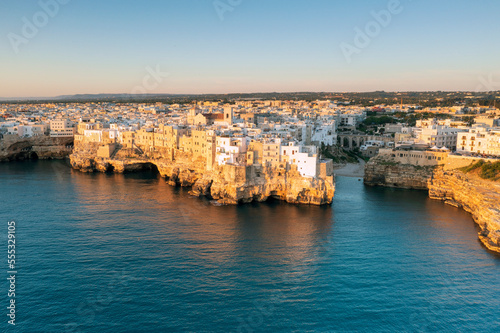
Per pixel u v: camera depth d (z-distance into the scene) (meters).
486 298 103.88
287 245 135.00
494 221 136.75
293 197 183.88
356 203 185.75
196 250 130.38
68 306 99.25
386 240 139.38
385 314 97.94
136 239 138.25
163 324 93.38
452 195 191.00
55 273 113.94
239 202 184.25
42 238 137.88
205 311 98.12
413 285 110.06
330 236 143.00
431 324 94.31
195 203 183.12
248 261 123.19
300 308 99.81
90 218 159.12
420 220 160.38
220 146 197.12
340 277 114.31
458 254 128.00
